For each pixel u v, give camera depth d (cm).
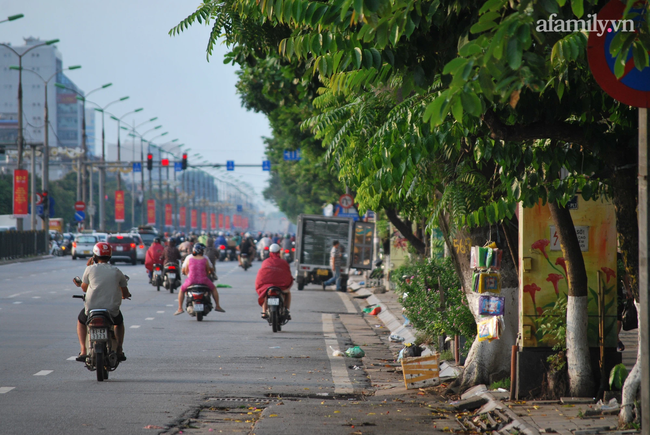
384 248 9825
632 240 2095
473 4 1738
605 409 2441
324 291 10288
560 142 2161
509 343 3152
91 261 3478
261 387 3291
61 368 3681
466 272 3192
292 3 1697
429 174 2634
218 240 18962
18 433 2303
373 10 1398
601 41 1405
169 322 5975
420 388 3331
